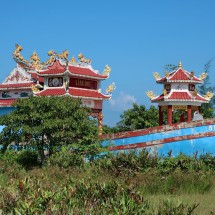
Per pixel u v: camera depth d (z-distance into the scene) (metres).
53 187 15.09
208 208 16.73
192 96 44.81
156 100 46.44
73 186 14.91
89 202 12.89
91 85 47.88
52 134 33.47
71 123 32.88
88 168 26.59
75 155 29.08
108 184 14.89
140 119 54.69
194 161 26.86
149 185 21.89
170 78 45.19
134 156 26.59
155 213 12.14
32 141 33.84
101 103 48.22
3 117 34.00
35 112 33.09
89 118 34.72
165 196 20.31
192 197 20.12
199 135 34.75
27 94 51.34
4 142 34.09
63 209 11.51
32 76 51.12
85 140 32.72
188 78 45.16
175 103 44.78
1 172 26.92
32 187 14.33
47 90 46.06
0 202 12.92
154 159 26.61
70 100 34.91
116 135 36.53
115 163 25.95
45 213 11.23
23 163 33.59
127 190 14.17
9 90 52.34
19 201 12.48
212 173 25.05
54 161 28.38
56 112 33.53
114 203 12.16
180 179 22.81
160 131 35.38
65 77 45.41
